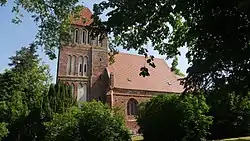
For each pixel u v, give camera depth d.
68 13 14.80
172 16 12.61
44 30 14.95
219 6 9.94
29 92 47.97
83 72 53.12
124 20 10.82
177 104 25.62
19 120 39.91
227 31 9.95
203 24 10.40
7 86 47.50
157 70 59.69
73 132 25.48
